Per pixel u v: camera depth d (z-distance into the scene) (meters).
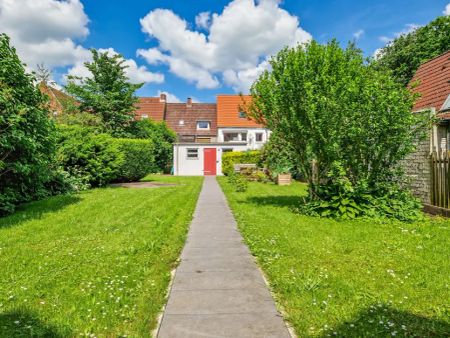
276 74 8.87
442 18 22.75
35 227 6.86
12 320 3.04
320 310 3.23
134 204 10.12
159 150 31.31
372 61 9.34
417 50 23.38
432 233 6.24
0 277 4.07
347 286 3.77
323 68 8.34
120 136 26.52
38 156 8.83
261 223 7.40
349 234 6.23
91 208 9.26
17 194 9.09
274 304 3.40
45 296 3.55
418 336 2.78
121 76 27.19
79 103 26.47
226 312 3.23
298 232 6.46
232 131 38.88
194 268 4.55
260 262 4.76
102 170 15.03
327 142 7.98
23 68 8.39
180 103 44.91
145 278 4.13
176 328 2.94
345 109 7.73
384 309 3.21
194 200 11.48
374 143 7.92
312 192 9.08
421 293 3.57
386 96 7.72
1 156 8.02
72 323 2.99
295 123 8.34
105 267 4.47
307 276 4.07
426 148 8.81
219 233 6.67
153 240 5.91
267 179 19.72
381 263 4.57
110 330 2.90
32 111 8.43
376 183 8.14
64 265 4.54
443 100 11.45
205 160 30.92
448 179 7.89
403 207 7.73
